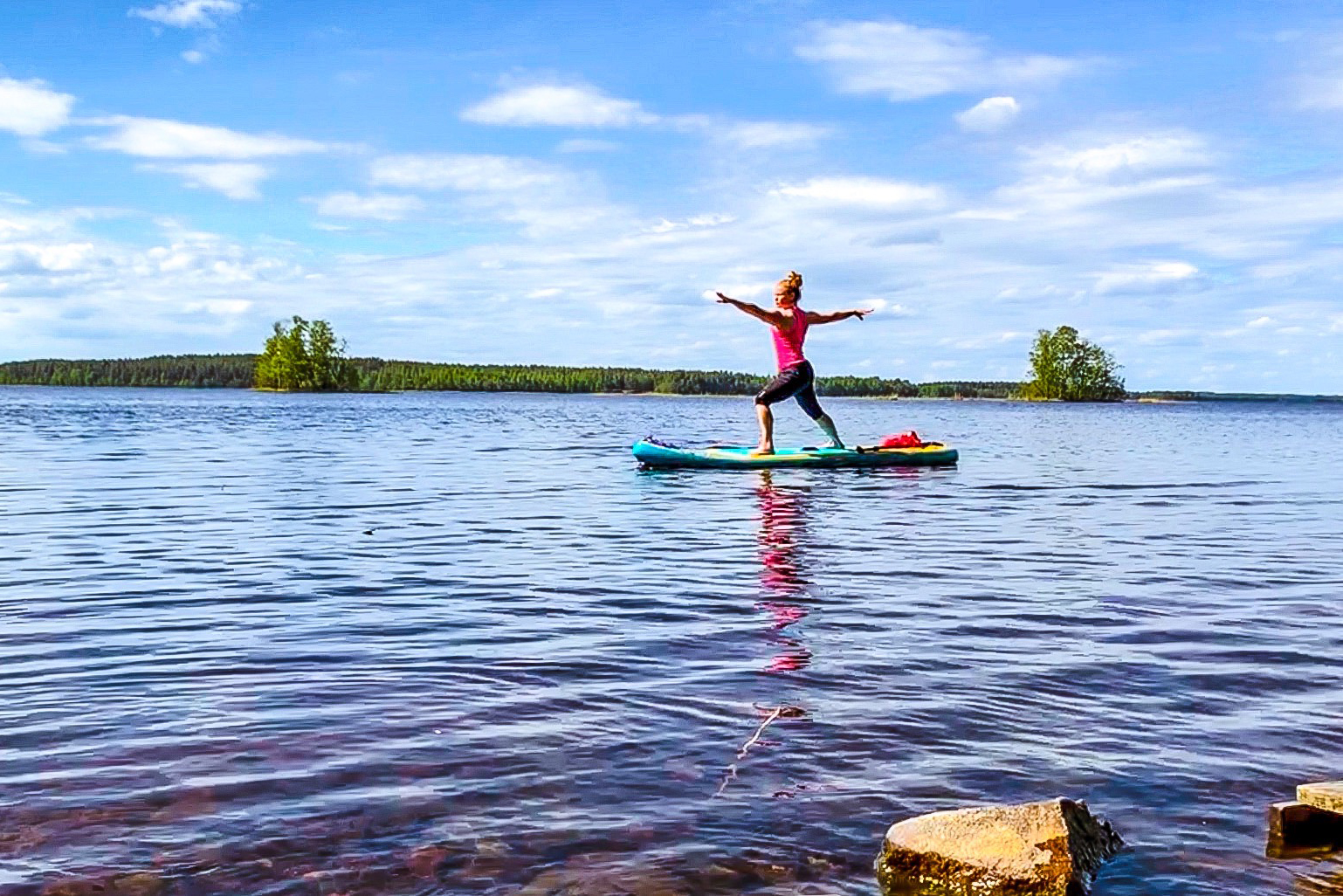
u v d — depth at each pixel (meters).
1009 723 4.89
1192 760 4.47
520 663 5.88
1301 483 18.59
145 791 4.05
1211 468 22.39
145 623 6.81
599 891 3.37
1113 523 12.43
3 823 3.77
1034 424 56.25
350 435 32.72
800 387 19.48
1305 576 8.82
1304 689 5.47
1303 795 3.80
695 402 126.31
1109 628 6.81
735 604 7.50
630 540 10.74
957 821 3.56
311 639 6.40
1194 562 9.52
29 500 13.82
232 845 3.63
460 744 4.57
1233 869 3.56
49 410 54.38
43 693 5.27
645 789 4.12
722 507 13.68
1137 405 144.12
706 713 5.00
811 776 4.25
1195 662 5.97
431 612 7.18
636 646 6.27
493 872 3.47
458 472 18.98
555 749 4.52
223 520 12.06
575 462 21.84
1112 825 3.85
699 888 3.40
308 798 4.01
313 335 141.12
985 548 10.32
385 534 10.99
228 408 63.88
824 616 7.13
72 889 3.33
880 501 14.55
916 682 5.54
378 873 3.46
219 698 5.20
